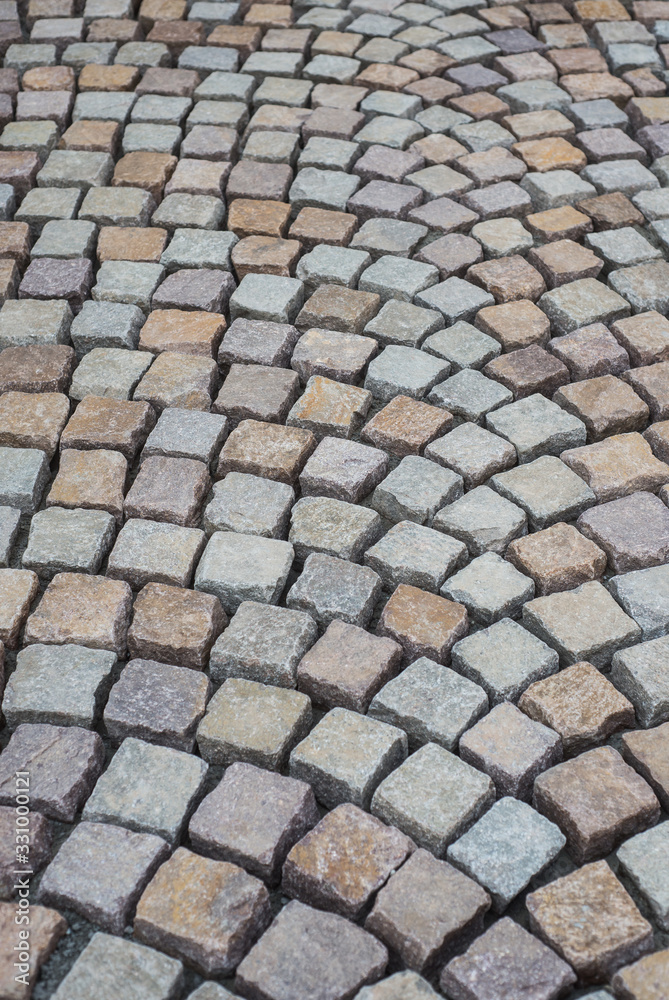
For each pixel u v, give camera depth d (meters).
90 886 1.34
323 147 2.04
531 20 2.39
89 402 1.69
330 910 1.35
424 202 1.98
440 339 1.77
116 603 1.51
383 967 1.31
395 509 1.62
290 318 1.82
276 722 1.44
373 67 2.20
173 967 1.31
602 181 1.99
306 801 1.39
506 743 1.42
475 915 1.33
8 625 1.51
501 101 2.13
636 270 1.86
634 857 1.36
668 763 1.42
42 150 2.03
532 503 1.61
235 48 2.27
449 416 1.68
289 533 1.58
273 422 1.69
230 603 1.55
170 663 1.50
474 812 1.39
